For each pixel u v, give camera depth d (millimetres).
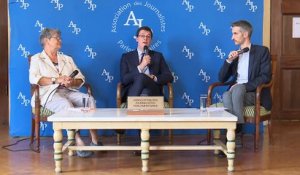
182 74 4230
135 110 2947
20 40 4059
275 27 5008
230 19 4207
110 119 2797
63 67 3688
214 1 4191
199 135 4250
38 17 4066
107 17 4145
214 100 4250
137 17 4164
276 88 5055
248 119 3494
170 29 4191
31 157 3293
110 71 4184
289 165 3033
